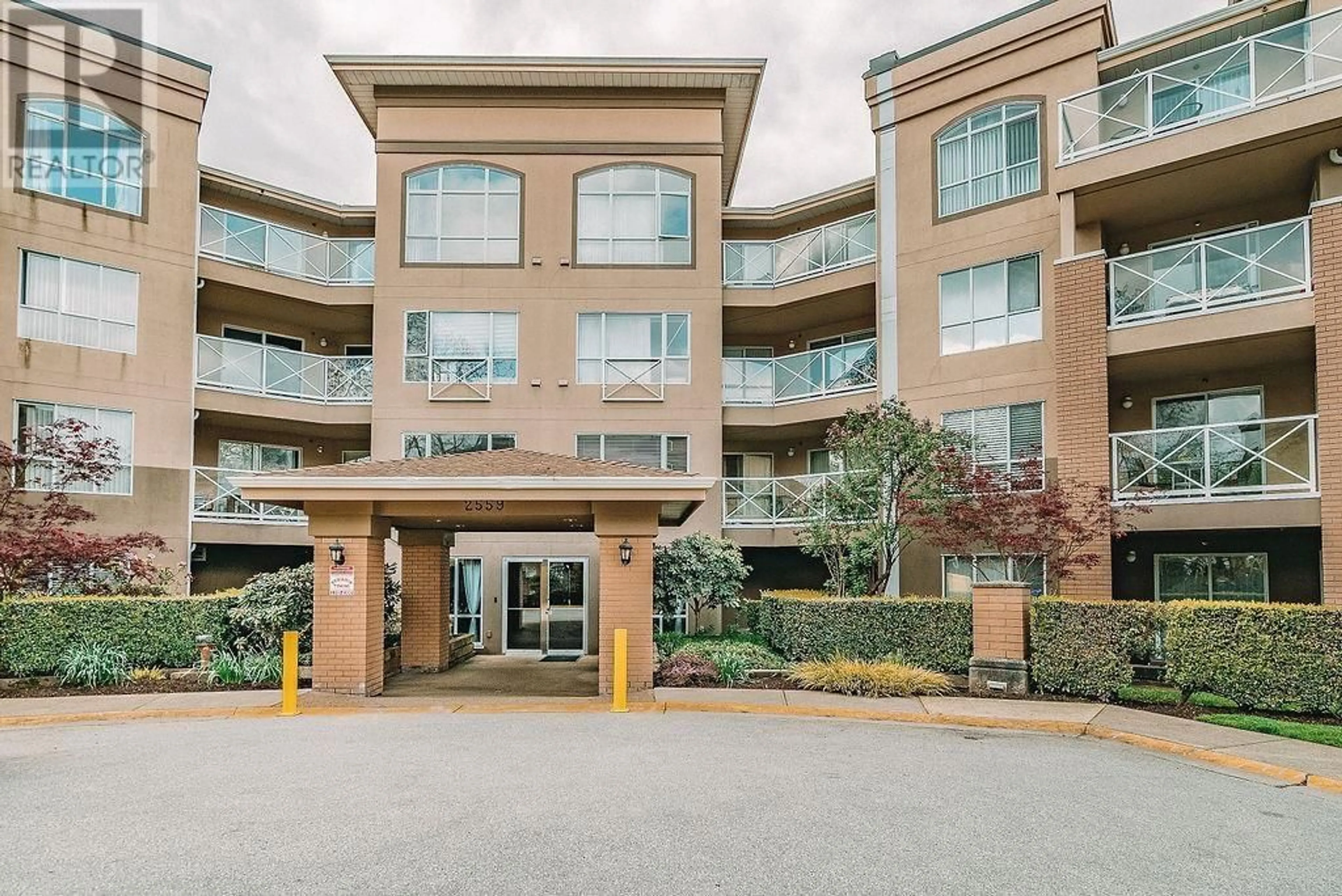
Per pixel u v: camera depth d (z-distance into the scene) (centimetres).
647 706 1220
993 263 1817
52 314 1858
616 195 2212
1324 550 1302
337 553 1312
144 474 1941
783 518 2117
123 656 1398
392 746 953
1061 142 1622
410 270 2172
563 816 679
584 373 2167
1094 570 1519
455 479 1288
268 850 600
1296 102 1347
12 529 1509
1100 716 1121
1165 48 1667
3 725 1108
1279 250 1412
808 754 920
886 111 2014
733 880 546
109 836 632
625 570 1341
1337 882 552
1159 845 620
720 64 2159
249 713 1172
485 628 2066
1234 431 1447
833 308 2239
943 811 699
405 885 536
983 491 1480
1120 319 1566
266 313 2309
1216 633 1159
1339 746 941
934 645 1431
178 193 2045
